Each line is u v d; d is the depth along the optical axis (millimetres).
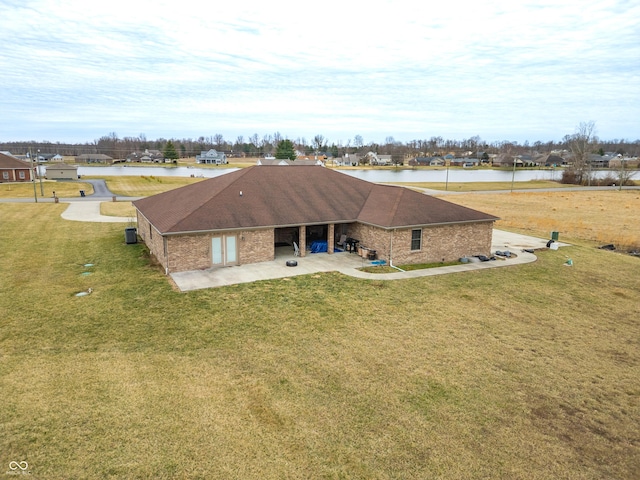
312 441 9211
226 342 13672
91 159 167375
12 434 9039
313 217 24328
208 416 9891
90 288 18344
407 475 8367
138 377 11453
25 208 41906
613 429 10094
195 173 110625
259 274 20766
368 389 11297
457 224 24797
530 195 68875
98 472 8094
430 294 18938
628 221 43031
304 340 13992
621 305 18500
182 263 20812
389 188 28109
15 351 12711
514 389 11617
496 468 8672
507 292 19641
